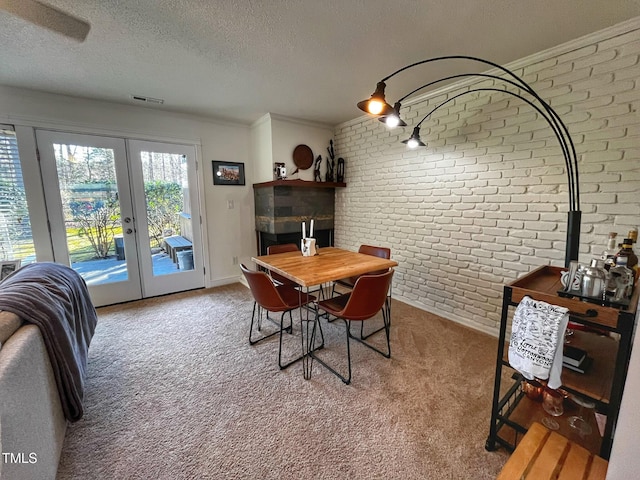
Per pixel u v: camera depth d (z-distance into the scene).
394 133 3.20
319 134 3.88
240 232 4.02
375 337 2.45
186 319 2.81
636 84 1.67
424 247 3.00
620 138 1.75
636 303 0.97
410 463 1.27
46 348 1.22
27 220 2.69
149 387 1.79
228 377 1.89
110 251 3.14
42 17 1.13
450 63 2.16
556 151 2.01
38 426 1.06
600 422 1.19
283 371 1.96
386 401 1.66
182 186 3.51
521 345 1.13
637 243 1.71
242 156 3.91
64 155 2.80
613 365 1.21
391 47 1.94
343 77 2.40
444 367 2.00
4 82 2.41
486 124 2.38
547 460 0.94
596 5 1.51
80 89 2.60
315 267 2.11
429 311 3.02
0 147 2.52
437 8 1.54
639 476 0.70
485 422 1.50
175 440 1.39
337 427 1.47
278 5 1.50
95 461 1.28
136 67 2.19
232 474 1.22
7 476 0.82
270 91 2.71
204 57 2.05
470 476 1.21
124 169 3.12
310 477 1.21
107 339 2.40
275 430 1.45
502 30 1.75
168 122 3.32
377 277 1.74
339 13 1.58
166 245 3.49
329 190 4.03
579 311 1.03
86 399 1.68
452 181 2.68
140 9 1.52
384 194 3.39
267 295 1.92
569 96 1.92
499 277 2.41
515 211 2.26
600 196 1.85
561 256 2.04
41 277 1.58
